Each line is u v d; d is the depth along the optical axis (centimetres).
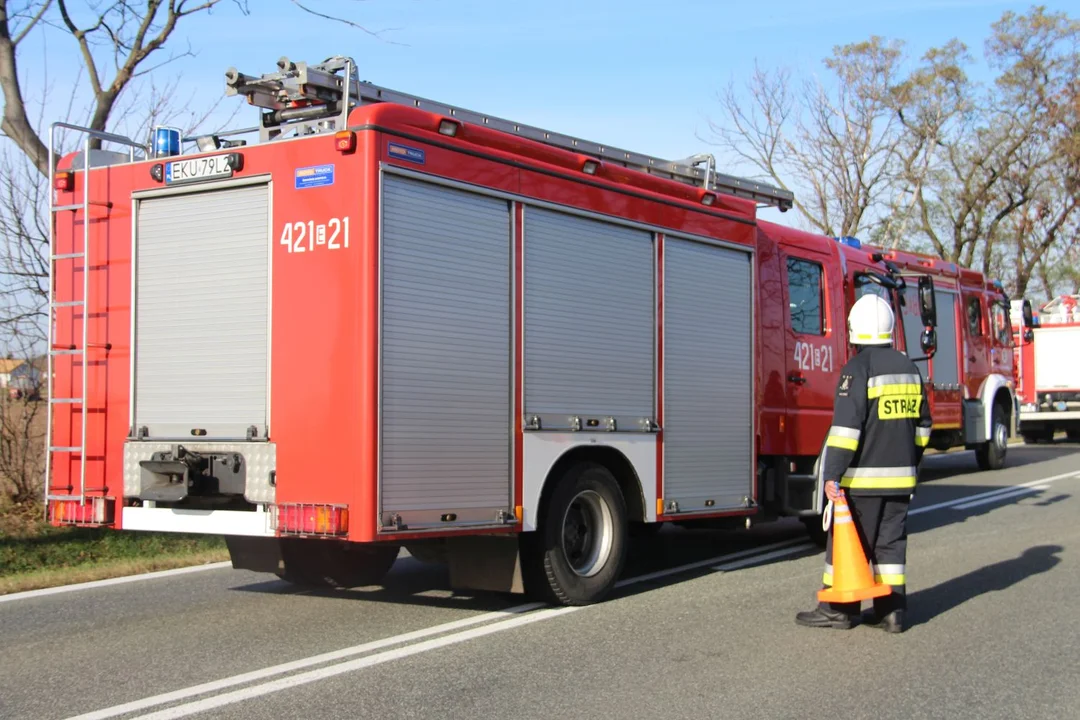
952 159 3322
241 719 505
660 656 620
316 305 637
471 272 677
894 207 2970
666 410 826
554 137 837
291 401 643
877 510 675
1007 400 1886
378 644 648
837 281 1073
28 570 952
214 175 676
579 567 768
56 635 679
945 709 526
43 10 1222
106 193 721
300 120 745
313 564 779
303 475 635
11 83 1216
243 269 667
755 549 1041
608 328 777
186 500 686
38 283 1263
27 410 1201
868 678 578
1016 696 548
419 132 650
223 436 666
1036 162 3400
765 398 945
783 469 971
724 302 893
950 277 1684
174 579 889
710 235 877
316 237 639
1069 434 2797
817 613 698
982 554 982
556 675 580
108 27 1276
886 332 679
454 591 828
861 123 2820
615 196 785
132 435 700
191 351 683
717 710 520
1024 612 743
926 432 686
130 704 528
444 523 651
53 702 532
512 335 700
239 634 679
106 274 718
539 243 723
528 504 705
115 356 710
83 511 708
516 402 700
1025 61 3338
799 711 520
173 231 694
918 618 724
